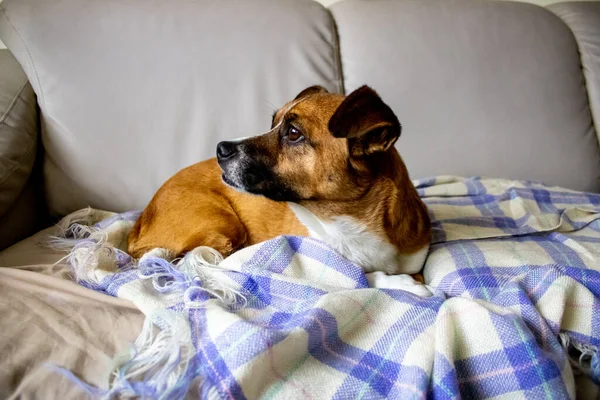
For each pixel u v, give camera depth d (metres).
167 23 1.89
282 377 0.86
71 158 1.78
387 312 1.05
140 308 1.08
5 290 1.14
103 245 1.33
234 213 1.62
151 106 1.85
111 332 1.02
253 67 1.92
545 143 2.06
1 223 1.59
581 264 1.32
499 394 0.86
